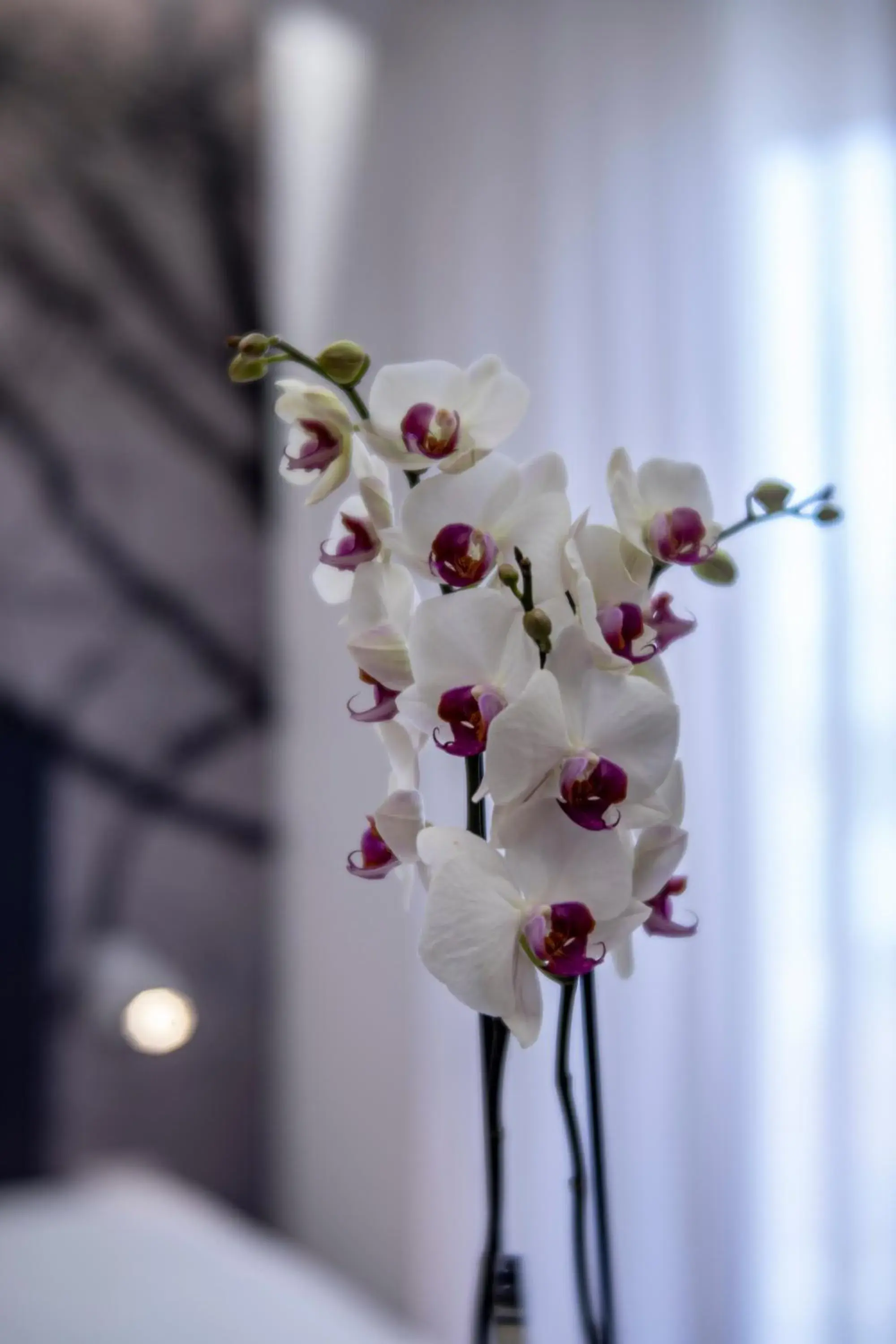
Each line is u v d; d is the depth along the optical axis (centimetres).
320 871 332
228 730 337
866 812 234
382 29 327
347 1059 323
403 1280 304
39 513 314
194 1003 329
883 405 237
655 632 112
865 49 243
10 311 311
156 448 329
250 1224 335
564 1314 259
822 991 236
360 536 113
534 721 106
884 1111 232
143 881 324
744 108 255
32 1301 223
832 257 242
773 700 243
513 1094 273
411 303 319
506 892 108
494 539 112
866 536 237
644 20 271
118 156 323
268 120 341
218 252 336
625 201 271
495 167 299
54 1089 310
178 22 329
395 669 112
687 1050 248
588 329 275
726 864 245
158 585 328
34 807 310
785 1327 236
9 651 310
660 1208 250
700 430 254
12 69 311
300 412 114
